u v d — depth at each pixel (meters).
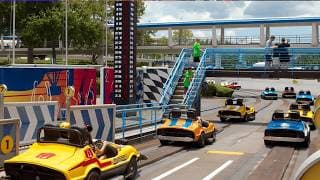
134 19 26.48
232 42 68.94
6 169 9.12
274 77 31.39
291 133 18.98
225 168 13.92
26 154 9.28
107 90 28.69
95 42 58.84
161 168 13.68
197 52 31.98
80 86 24.59
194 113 19.06
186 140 18.02
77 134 9.52
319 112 10.81
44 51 71.25
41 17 54.66
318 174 5.05
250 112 32.94
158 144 19.00
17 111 13.59
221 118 31.77
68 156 9.17
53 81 22.69
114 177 10.84
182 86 30.48
